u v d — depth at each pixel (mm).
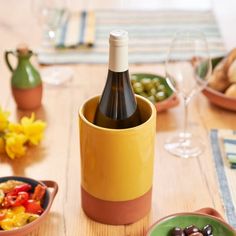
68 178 975
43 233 831
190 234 761
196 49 1214
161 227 782
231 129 1157
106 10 1972
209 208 846
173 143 1092
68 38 1655
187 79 1268
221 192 936
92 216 856
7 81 1407
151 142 798
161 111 1221
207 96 1239
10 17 1926
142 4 2049
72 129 1155
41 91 1244
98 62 1515
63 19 1841
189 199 918
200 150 1067
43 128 1084
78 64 1503
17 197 832
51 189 890
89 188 828
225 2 2158
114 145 761
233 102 1197
